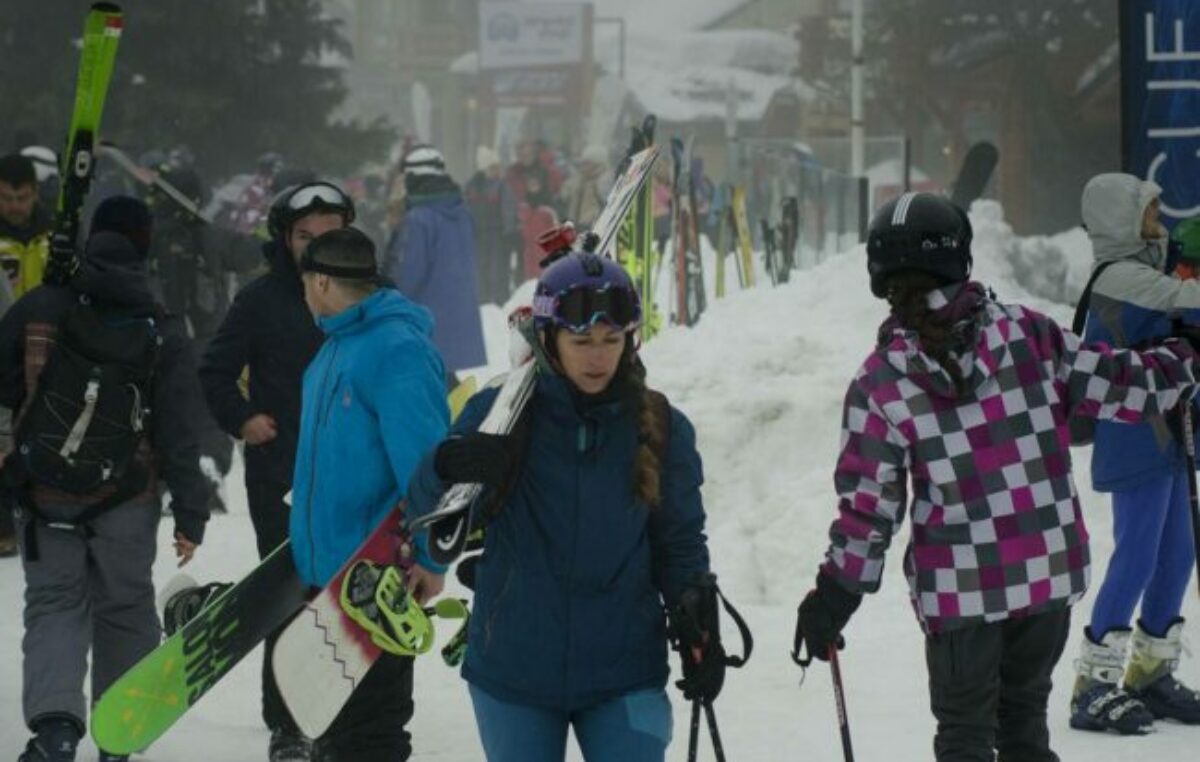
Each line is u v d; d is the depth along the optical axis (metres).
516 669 7.55
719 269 29.27
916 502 8.30
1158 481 11.10
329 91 60.03
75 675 10.52
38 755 10.34
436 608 8.76
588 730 7.67
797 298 20.25
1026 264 26.50
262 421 11.43
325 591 8.58
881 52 81.75
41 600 10.67
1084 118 75.50
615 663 7.55
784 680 12.81
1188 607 13.98
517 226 43.38
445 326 22.19
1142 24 14.19
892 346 8.18
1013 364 8.16
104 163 28.67
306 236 11.48
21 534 10.75
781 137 119.00
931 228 8.13
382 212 52.66
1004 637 8.37
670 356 19.22
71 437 10.56
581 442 7.46
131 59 56.12
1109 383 8.27
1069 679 12.59
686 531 7.62
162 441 10.88
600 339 7.31
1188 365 8.39
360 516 9.23
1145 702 11.59
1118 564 11.25
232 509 20.52
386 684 9.29
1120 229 11.23
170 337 10.89
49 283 10.95
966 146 81.12
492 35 126.00
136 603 10.88
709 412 17.45
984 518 8.13
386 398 9.10
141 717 9.28
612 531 7.47
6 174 16.97
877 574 8.19
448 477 7.45
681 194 26.70
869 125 88.50
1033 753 8.51
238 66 57.41
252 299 11.57
